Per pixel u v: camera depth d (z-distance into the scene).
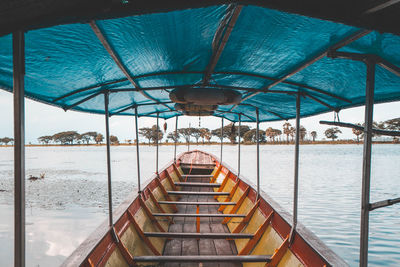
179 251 4.18
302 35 1.67
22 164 1.31
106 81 2.68
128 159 45.09
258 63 2.25
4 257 9.52
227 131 82.75
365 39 1.59
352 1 1.06
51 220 12.45
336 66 2.14
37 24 1.13
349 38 1.51
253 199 4.87
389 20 1.13
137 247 3.52
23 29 1.18
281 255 2.99
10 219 13.29
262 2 1.07
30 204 14.80
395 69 1.53
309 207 13.84
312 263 2.47
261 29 1.66
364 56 1.56
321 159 42.62
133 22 1.52
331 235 10.09
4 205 15.59
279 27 1.60
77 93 2.83
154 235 3.74
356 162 37.31
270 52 1.99
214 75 2.67
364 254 1.56
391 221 11.87
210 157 11.19
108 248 2.82
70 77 2.36
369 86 1.55
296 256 2.78
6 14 1.06
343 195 16.47
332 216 12.27
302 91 2.99
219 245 4.40
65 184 20.33
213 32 1.75
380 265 8.05
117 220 3.29
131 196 4.46
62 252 9.42
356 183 20.48
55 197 16.36
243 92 3.45
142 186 5.21
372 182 21.25
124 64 2.18
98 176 24.53
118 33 1.64
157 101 4.13
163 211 5.23
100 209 13.99
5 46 1.58
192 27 1.66
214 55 2.02
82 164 37.19
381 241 9.73
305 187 18.97
